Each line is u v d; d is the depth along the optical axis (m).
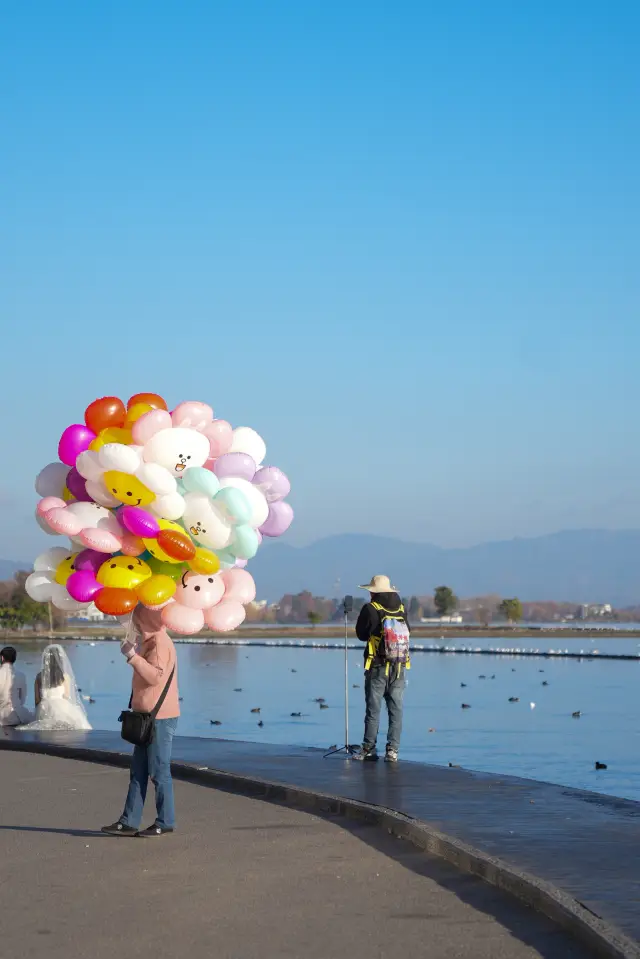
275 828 11.41
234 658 83.50
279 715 31.80
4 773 15.96
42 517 12.27
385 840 10.73
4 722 21.56
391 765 15.30
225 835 11.03
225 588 12.09
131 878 9.18
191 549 11.25
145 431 11.63
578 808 11.73
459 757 21.17
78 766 16.73
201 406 12.31
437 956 7.03
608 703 37.12
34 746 18.56
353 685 47.84
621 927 7.11
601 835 10.23
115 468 11.40
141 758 11.10
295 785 13.41
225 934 7.54
